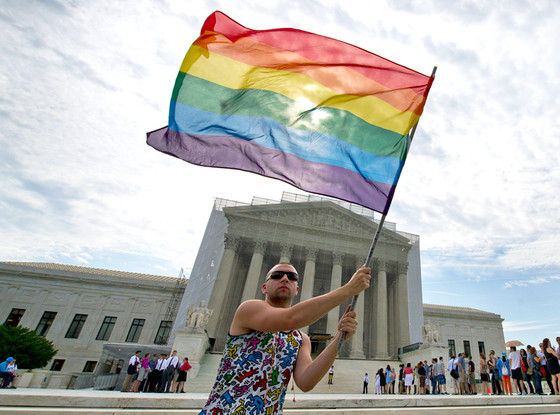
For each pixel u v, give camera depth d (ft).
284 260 134.82
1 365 60.49
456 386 60.23
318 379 7.61
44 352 129.49
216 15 15.76
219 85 15.53
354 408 23.18
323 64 15.99
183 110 15.10
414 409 22.47
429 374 64.18
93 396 19.60
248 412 6.66
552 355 37.45
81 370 152.15
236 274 147.02
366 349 134.92
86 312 166.50
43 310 164.25
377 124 15.55
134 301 171.63
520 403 30.55
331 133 15.66
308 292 130.00
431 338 92.94
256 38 16.01
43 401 18.52
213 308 121.49
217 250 143.64
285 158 15.10
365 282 7.89
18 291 167.02
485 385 49.52
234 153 14.84
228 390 6.98
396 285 143.95
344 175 14.92
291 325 6.79
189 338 79.71
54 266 189.67
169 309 169.68
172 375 55.77
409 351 106.01
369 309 140.46
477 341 182.80
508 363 48.37
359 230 145.38
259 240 138.51
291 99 15.90
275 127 15.53
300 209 146.82
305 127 15.70
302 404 22.21
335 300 7.23
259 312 7.27
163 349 101.55
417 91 15.58
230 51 15.83
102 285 172.96
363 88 15.94
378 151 15.14
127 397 19.63
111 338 161.68
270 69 15.97
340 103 15.93
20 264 176.65
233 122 15.28
